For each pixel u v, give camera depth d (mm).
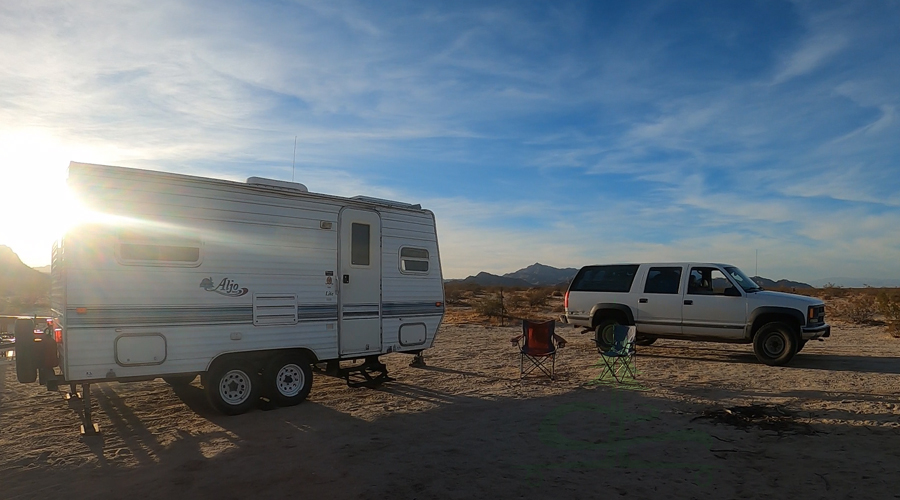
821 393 8766
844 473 5258
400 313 9758
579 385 9656
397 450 6188
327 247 8766
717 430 6801
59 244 7258
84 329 6629
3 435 6785
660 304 12250
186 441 6547
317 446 6344
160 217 7188
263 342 7992
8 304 30125
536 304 30922
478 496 4871
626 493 4898
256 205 8023
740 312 11570
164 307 7164
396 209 9766
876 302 23922
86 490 5055
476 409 8078
